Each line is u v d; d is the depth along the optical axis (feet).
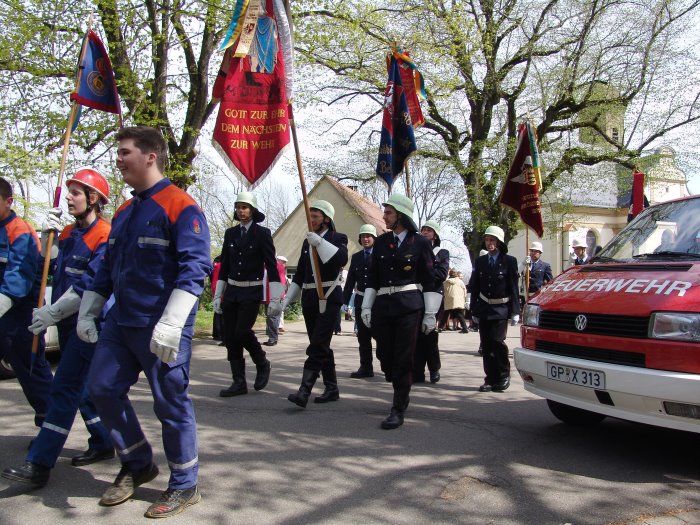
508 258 23.43
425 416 18.95
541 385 15.80
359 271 27.43
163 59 40.40
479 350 35.50
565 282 16.43
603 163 77.00
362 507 11.55
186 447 11.37
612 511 11.43
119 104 17.34
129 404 11.70
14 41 38.06
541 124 71.41
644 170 70.69
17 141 39.55
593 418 17.93
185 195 11.43
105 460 14.10
